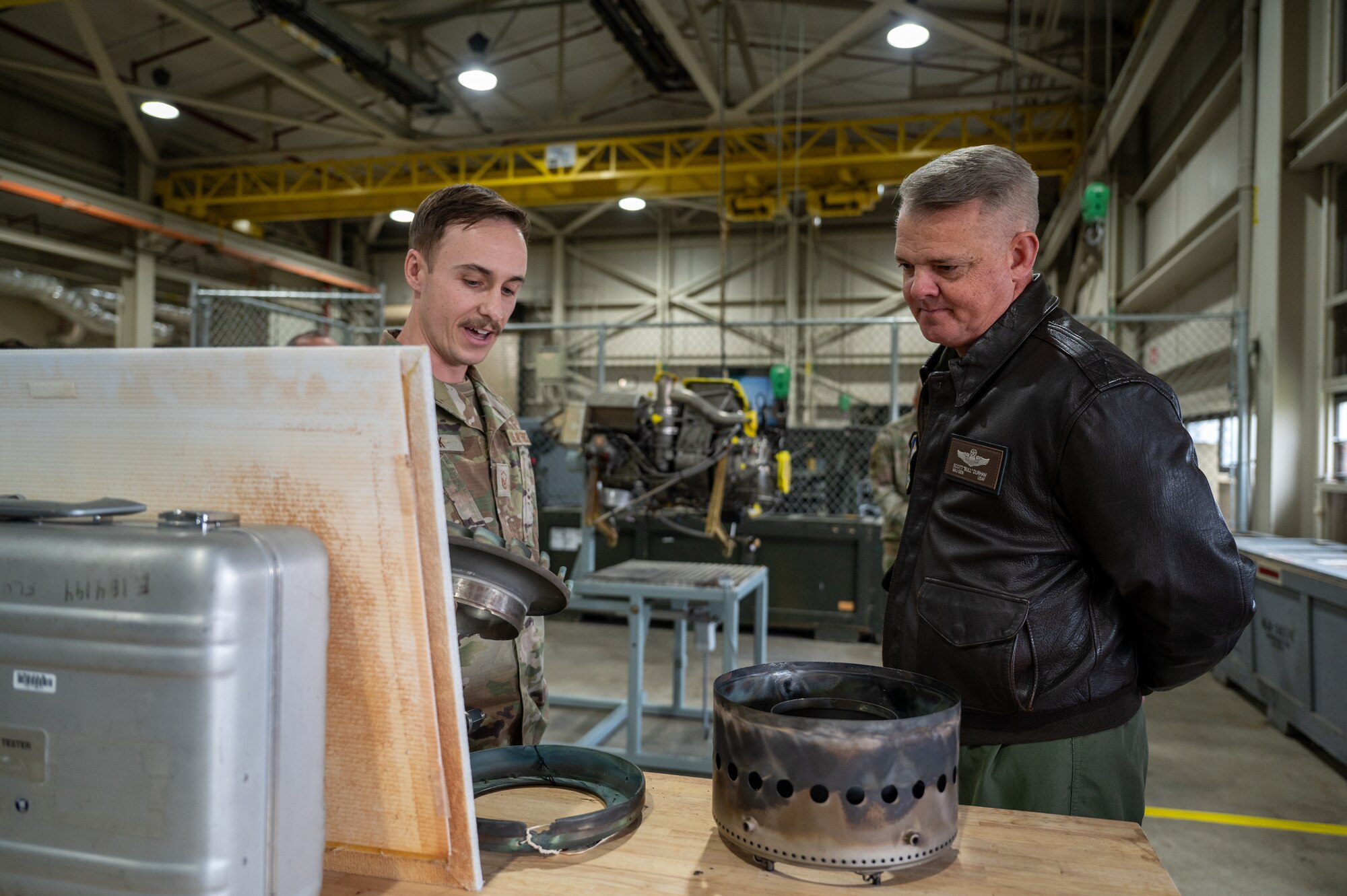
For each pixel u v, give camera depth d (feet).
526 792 3.05
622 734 12.96
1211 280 20.54
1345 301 13.44
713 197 34.35
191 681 1.75
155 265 31.71
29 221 27.94
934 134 25.49
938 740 2.28
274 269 37.55
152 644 1.76
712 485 11.34
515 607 2.62
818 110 25.55
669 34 20.33
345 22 21.26
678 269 41.50
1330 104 12.68
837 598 19.04
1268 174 14.94
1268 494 14.92
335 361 2.00
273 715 1.89
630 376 41.55
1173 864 8.46
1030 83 25.77
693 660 17.25
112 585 1.80
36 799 1.88
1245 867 8.38
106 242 30.40
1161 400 3.41
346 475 2.05
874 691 2.91
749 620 20.04
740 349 40.40
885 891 2.29
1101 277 26.61
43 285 27.89
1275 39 14.67
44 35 24.52
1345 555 12.01
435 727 2.14
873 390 38.75
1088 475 3.38
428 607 2.09
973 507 3.71
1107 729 3.65
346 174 31.45
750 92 28.55
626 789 2.92
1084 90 22.18
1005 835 2.67
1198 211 19.25
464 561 2.52
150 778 1.78
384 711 2.16
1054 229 30.83
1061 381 3.51
